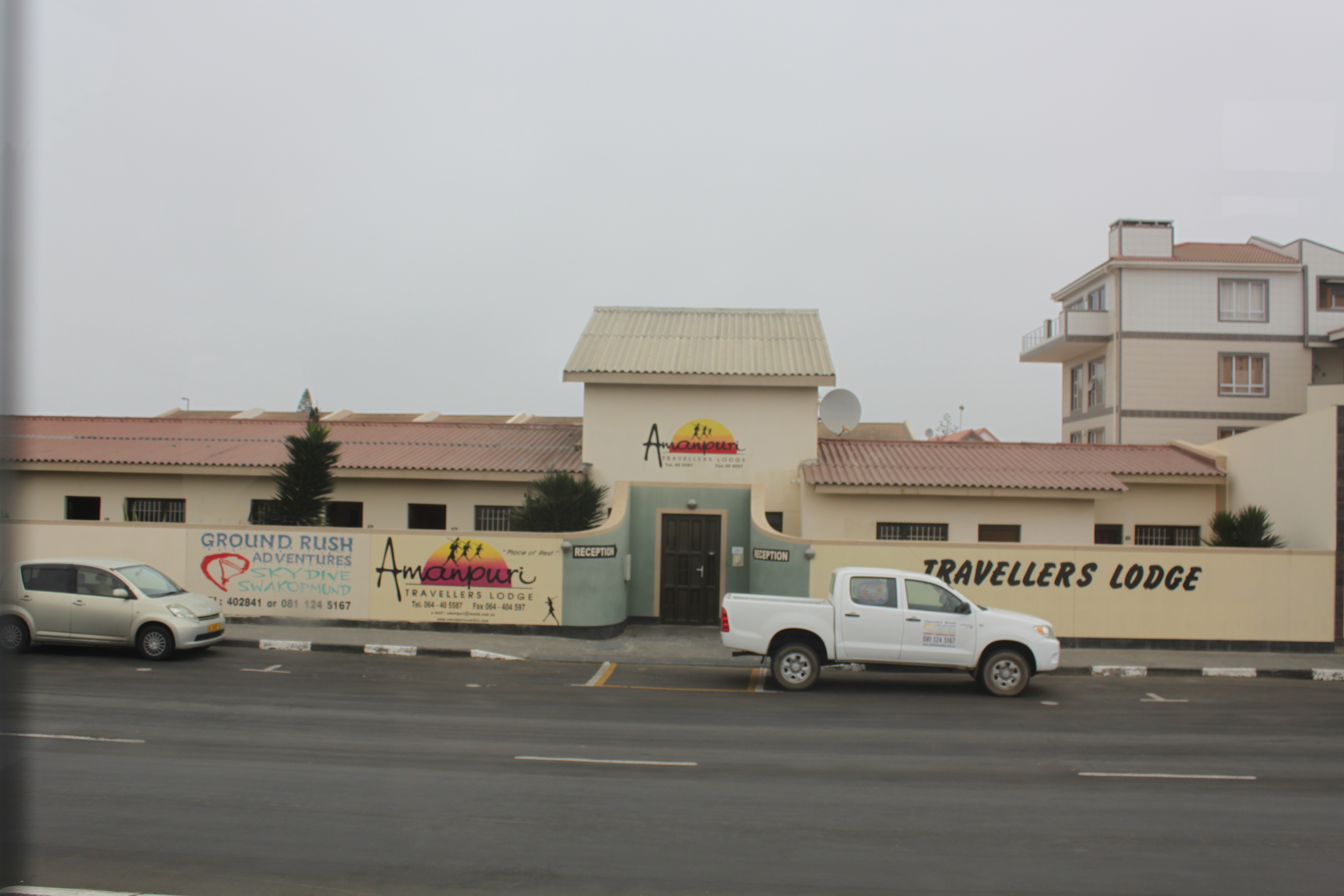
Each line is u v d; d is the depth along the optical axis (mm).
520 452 21734
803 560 17891
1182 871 6426
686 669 15250
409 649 15836
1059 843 6965
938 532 19734
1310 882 6270
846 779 8633
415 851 6484
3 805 7043
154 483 20859
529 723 10734
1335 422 17953
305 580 17953
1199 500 21281
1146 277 38125
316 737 9758
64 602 14188
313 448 19391
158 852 6340
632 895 5820
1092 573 17656
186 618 14336
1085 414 40906
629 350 21812
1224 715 12328
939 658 13328
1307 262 37906
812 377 20125
